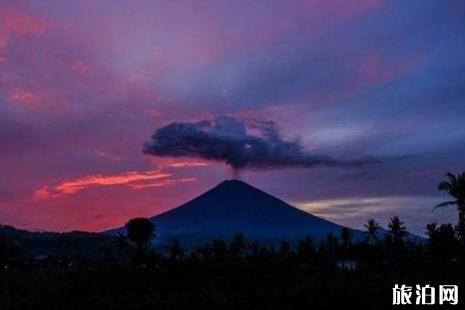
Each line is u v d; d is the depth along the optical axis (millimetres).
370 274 45875
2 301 38406
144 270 59781
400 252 87562
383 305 30359
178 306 34344
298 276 47531
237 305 33406
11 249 91250
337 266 69250
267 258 106188
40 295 40156
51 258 96312
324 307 30984
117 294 39875
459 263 46250
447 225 66625
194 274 54656
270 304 32531
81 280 47719
